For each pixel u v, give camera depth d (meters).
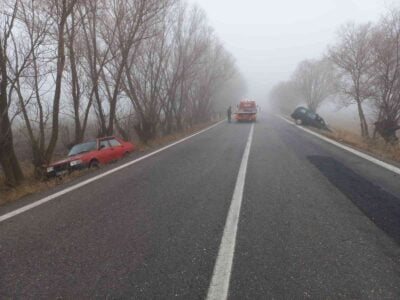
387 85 15.20
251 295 2.82
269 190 6.22
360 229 4.20
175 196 6.04
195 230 4.34
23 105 10.88
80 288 3.04
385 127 15.05
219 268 3.29
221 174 7.84
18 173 10.47
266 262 3.39
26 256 3.78
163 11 17.95
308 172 7.78
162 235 4.21
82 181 7.85
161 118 25.62
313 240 3.90
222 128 25.83
